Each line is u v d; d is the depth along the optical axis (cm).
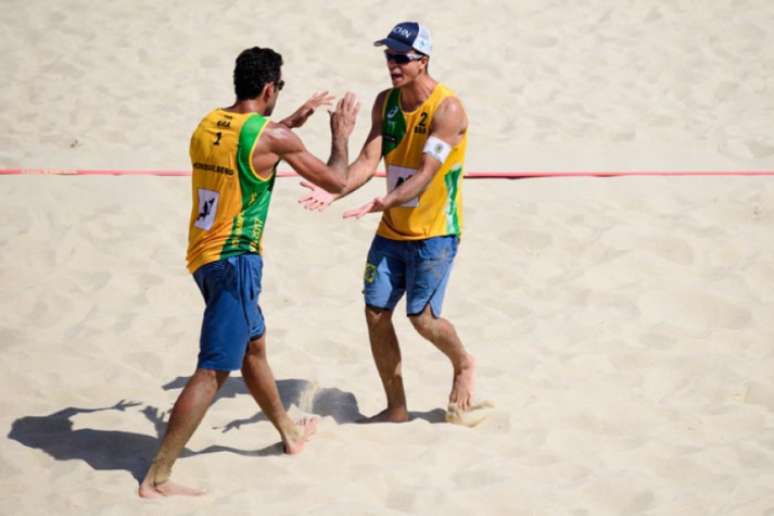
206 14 3894
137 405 1623
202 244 1352
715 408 1580
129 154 2842
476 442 1488
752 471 1381
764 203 2373
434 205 1486
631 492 1332
